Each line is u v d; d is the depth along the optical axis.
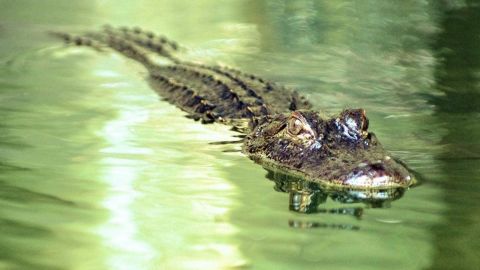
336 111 18.31
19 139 15.45
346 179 12.41
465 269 8.78
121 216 10.99
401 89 20.62
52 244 9.85
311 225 10.58
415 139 15.73
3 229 10.38
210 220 10.82
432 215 10.93
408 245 9.70
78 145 15.19
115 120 17.44
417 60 23.92
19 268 9.04
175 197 11.98
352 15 31.33
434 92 20.19
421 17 29.98
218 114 17.66
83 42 27.42
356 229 10.38
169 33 30.14
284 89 19.78
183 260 9.32
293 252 9.52
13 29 29.86
